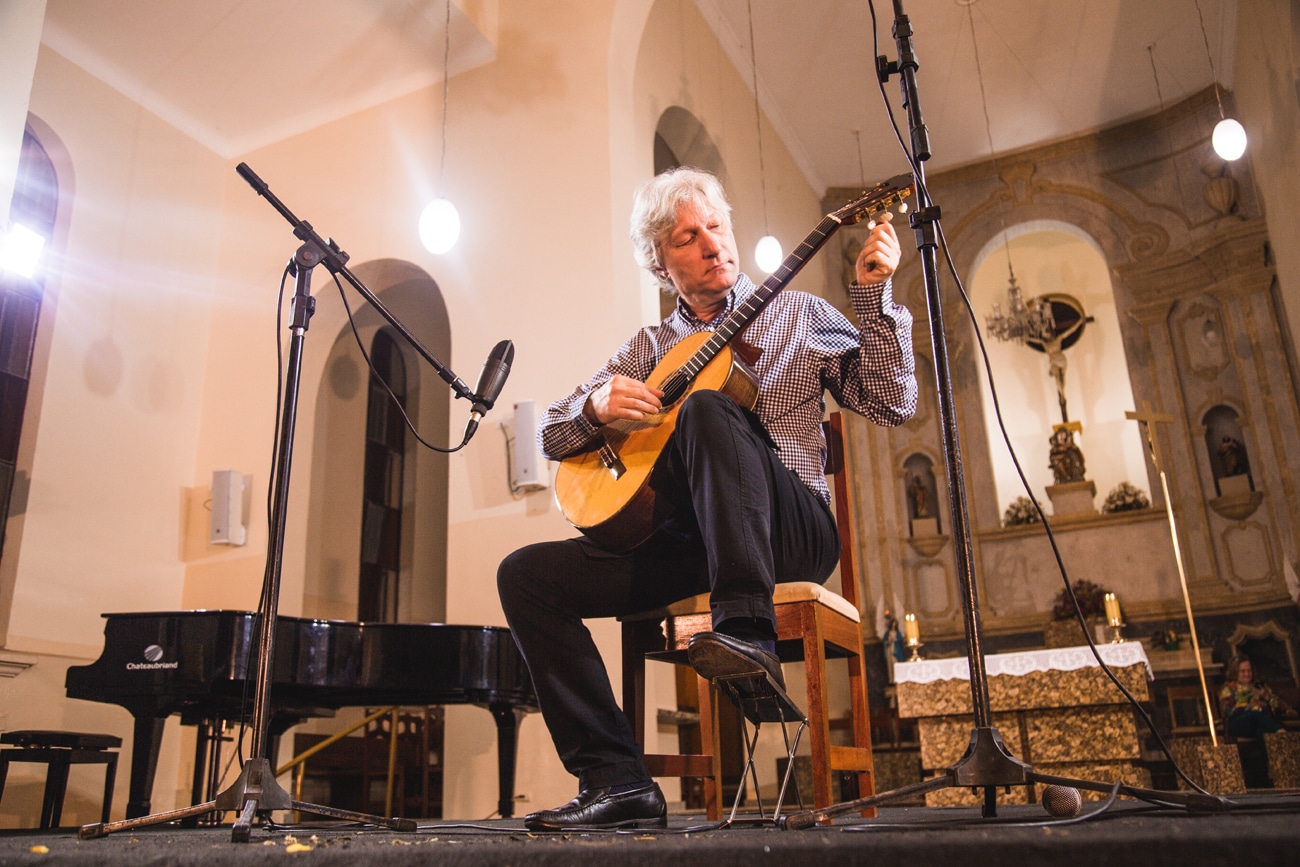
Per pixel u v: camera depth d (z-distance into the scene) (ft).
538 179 17.54
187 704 11.64
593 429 6.78
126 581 17.35
